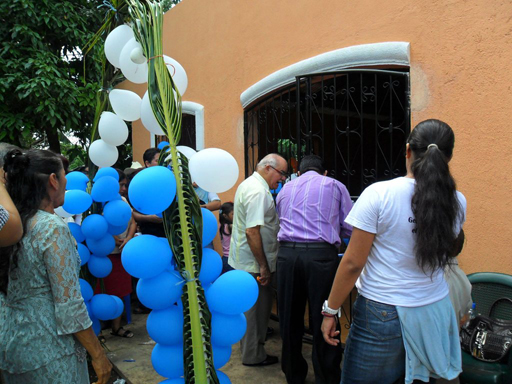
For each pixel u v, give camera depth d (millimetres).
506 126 2609
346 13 3547
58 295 1714
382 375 1649
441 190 1537
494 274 2418
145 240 1793
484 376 2061
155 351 1963
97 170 3525
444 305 1659
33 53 6621
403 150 3186
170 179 1813
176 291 1852
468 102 2789
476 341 2188
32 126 6637
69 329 1717
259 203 2975
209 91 5324
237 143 4848
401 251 1612
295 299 2775
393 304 1608
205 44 5344
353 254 1673
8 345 1730
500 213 2652
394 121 4906
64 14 7051
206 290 1962
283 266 2768
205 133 5426
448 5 2869
